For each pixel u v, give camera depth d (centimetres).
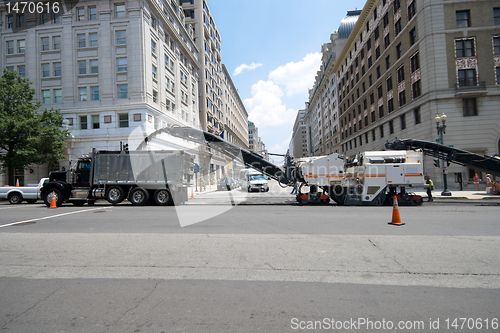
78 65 2744
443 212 1040
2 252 516
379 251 498
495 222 801
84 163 1465
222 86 6266
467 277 374
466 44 2367
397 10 2967
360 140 4269
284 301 308
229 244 560
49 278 386
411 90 2698
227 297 320
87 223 840
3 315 282
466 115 2347
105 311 288
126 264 441
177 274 396
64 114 2680
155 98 2844
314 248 524
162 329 252
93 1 2741
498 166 1472
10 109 2181
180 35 3428
